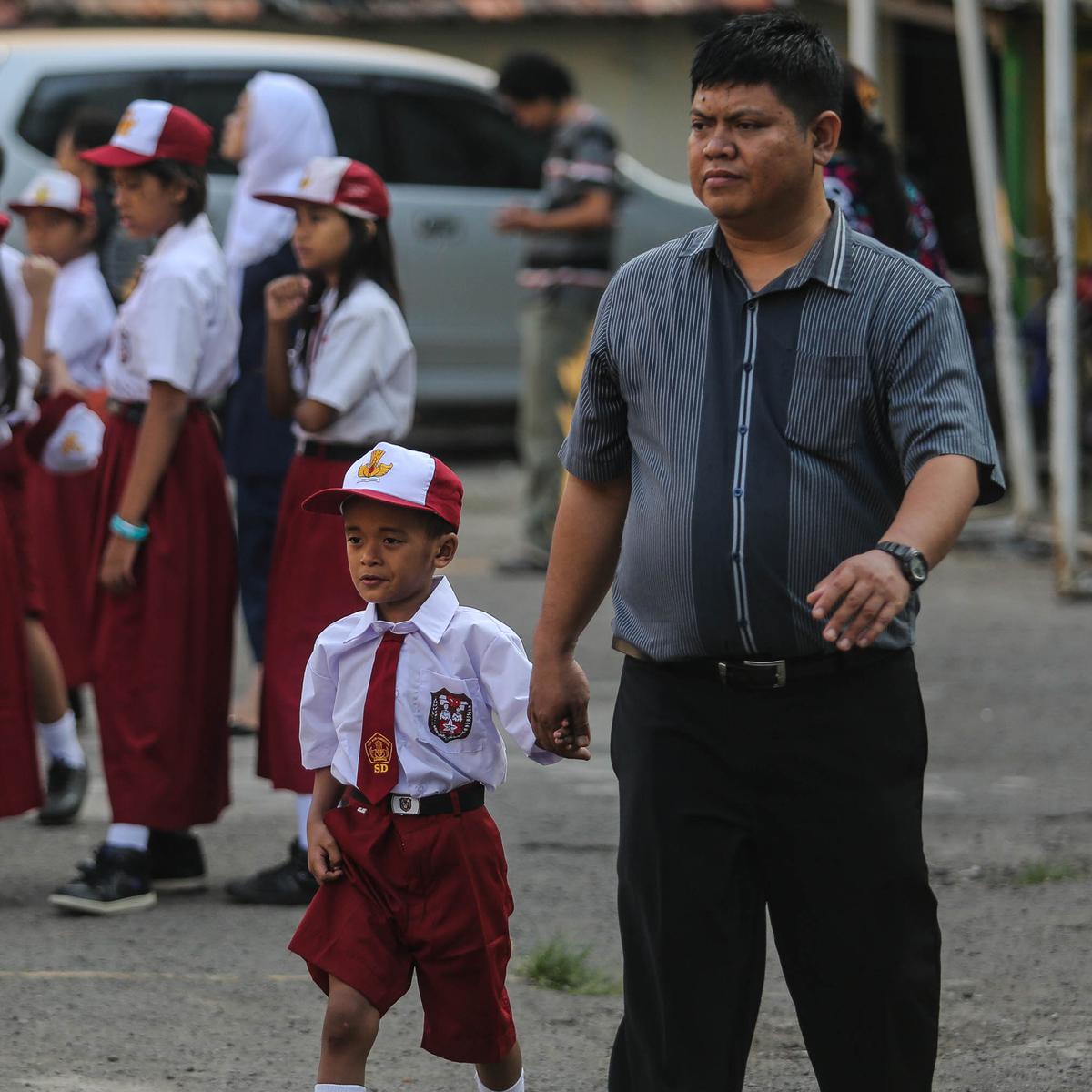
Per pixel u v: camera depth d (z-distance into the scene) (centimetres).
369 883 934
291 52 3272
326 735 964
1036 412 3266
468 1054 945
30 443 1831
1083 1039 1132
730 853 845
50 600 1875
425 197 3356
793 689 826
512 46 4234
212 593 1409
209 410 1433
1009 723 1919
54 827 1638
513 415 3491
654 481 844
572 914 1394
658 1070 855
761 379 821
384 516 928
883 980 841
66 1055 1095
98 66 3130
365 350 1351
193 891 1445
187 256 1388
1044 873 1462
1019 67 3181
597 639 2358
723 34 819
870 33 2547
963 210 4134
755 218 817
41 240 1869
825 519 813
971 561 2780
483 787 952
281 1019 1167
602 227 2570
